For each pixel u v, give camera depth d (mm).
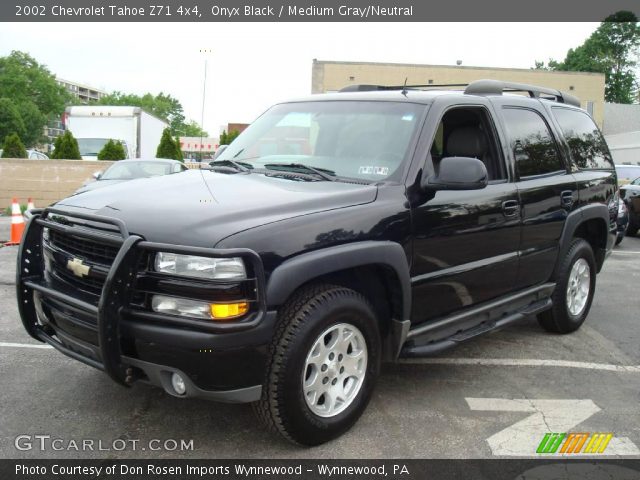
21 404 3855
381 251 3459
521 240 4609
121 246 3049
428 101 4141
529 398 4168
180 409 3822
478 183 3629
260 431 3562
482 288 4324
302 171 3998
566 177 5211
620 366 4840
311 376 3309
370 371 3586
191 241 2955
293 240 3111
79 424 3617
